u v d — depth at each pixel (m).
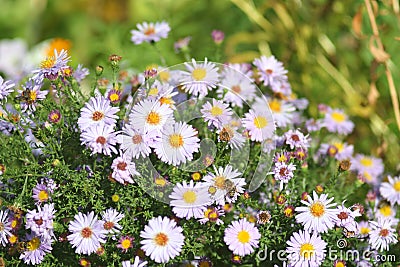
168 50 0.97
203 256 0.78
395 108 0.94
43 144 0.79
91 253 0.77
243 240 0.75
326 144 0.89
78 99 0.80
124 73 0.88
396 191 0.86
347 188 0.87
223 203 0.75
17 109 0.78
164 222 0.74
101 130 0.75
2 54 1.01
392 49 0.99
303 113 0.98
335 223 0.77
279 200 0.77
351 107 0.99
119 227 0.75
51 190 0.77
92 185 0.76
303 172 0.82
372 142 0.99
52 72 0.77
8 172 0.79
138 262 0.74
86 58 1.01
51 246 0.78
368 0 0.93
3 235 0.76
